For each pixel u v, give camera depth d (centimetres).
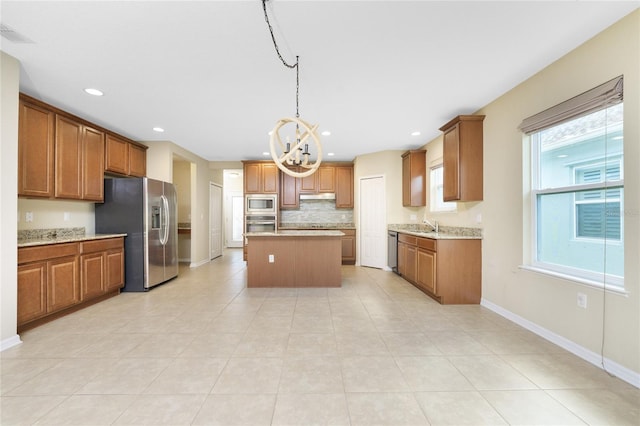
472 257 358
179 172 682
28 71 261
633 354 188
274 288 433
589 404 169
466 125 350
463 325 288
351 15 189
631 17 188
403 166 568
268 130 438
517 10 184
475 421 155
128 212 412
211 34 209
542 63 250
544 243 273
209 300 372
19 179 283
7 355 226
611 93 197
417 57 239
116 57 239
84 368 207
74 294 321
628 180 191
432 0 176
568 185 247
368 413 161
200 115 374
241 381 192
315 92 307
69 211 377
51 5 177
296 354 229
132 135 466
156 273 433
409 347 241
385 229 581
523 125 278
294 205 673
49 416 158
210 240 693
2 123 231
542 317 262
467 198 350
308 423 154
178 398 174
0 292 232
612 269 210
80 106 343
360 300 373
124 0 174
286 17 190
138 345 244
